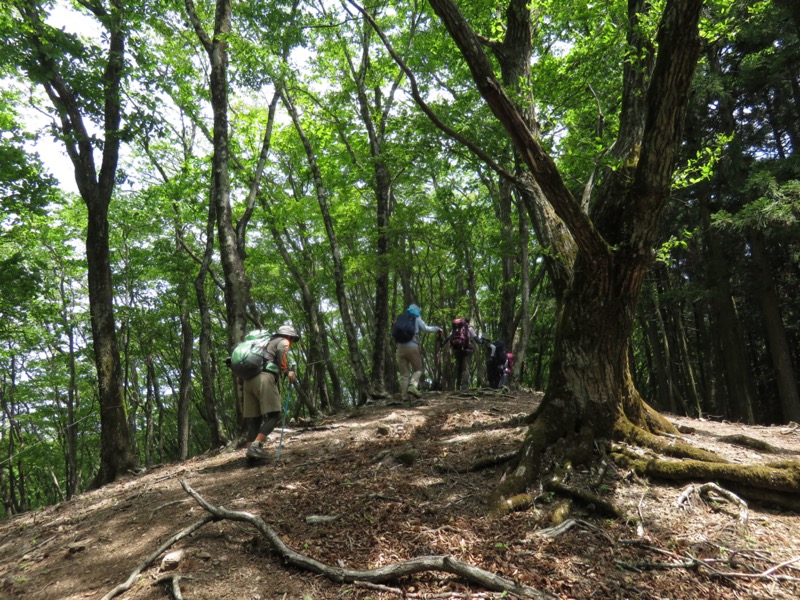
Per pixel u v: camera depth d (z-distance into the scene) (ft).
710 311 53.88
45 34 23.99
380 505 12.11
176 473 18.61
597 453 13.19
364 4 33.19
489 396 28.78
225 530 11.60
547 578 8.66
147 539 12.00
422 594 8.56
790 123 46.47
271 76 27.86
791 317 53.01
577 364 13.73
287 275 57.77
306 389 55.16
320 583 9.19
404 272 56.24
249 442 18.86
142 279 55.93
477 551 9.63
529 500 11.44
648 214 12.09
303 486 14.15
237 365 17.89
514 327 40.75
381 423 22.08
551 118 27.09
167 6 29.53
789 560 8.98
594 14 21.25
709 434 16.39
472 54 9.32
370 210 49.73
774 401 55.52
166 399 81.10
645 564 9.01
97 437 69.92
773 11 36.11
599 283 12.76
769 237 42.39
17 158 27.30
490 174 42.19
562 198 11.03
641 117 14.96
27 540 14.17
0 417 57.11
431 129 25.90
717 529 10.16
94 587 9.99
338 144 46.16
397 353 28.43
